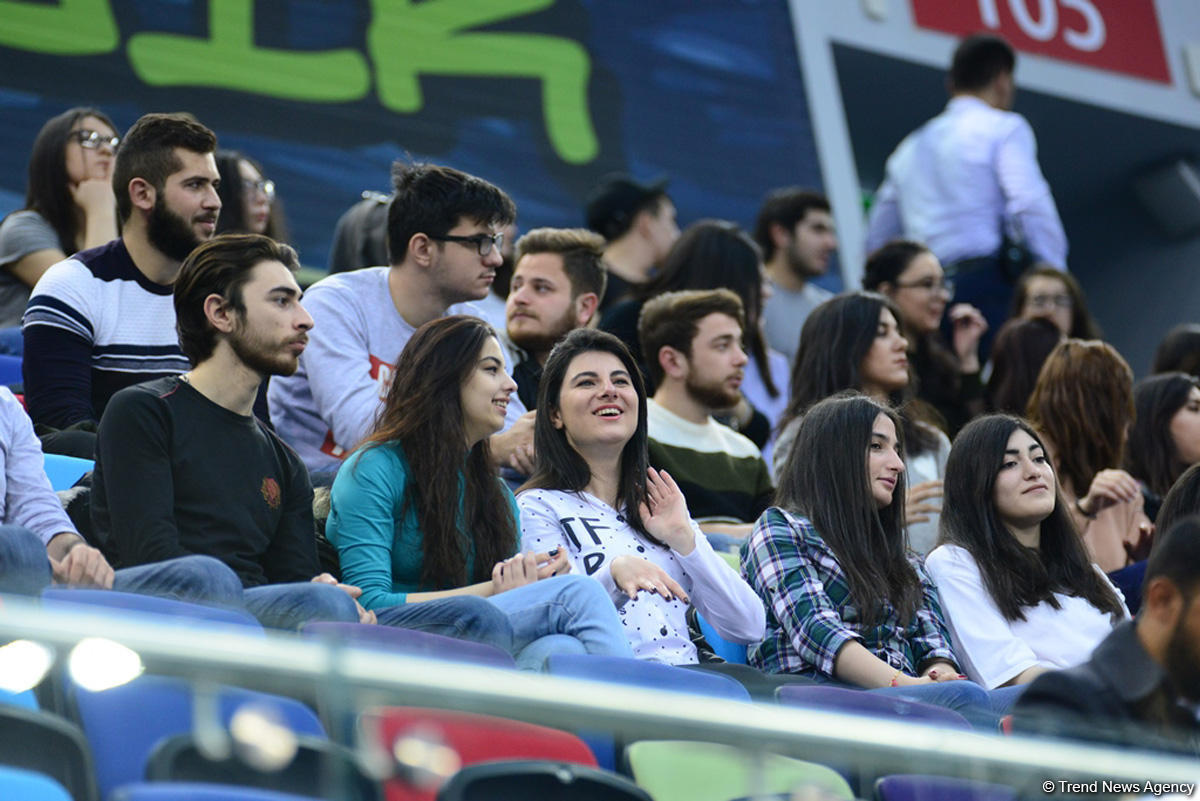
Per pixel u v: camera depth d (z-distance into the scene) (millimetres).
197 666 7949
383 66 28625
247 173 18781
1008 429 15125
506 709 8227
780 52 34156
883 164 39375
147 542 12266
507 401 13977
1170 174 40562
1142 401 19312
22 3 24891
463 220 15953
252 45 27156
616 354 14555
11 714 8234
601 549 14016
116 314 15688
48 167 18625
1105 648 10453
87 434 14766
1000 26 37688
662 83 32219
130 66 25703
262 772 7992
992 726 11484
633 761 8914
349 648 8172
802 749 8906
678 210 31734
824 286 33312
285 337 13078
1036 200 25562
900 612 14281
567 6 31297
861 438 14531
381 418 13992
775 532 14492
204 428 12922
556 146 30422
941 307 21672
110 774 8242
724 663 13023
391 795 8094
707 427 17875
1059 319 22781
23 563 10891
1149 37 39906
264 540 13047
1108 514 17656
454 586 13531
